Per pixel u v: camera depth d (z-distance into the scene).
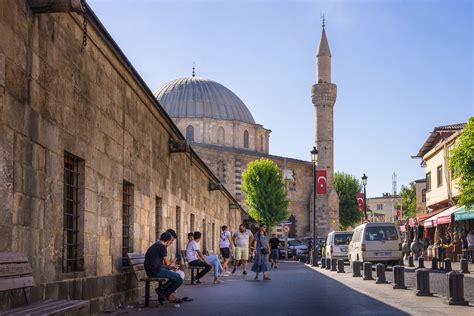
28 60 8.07
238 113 80.44
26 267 7.59
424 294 14.28
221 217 40.97
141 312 11.40
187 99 78.62
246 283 19.59
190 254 19.62
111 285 12.10
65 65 9.54
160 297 12.82
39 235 8.39
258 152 78.62
